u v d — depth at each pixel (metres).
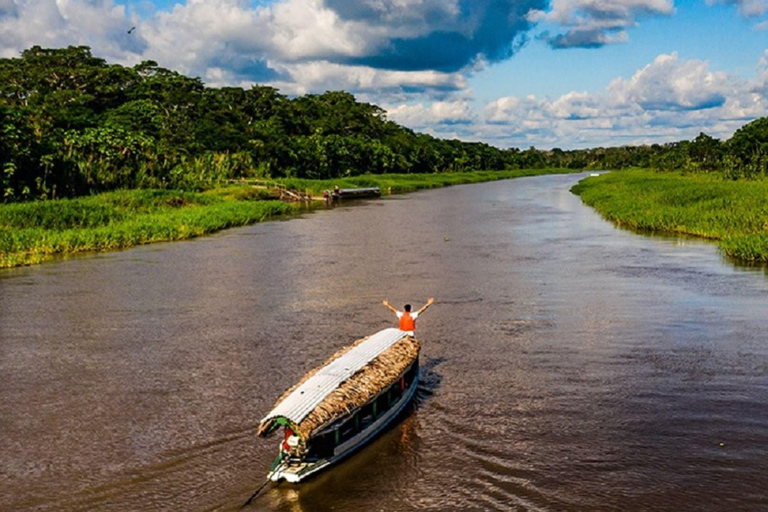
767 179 82.00
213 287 28.09
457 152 183.00
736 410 14.45
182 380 16.66
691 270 30.66
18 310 24.06
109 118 92.88
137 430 13.81
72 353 19.02
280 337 20.41
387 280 29.45
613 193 75.50
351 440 12.68
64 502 11.17
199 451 12.88
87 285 28.56
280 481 11.72
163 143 86.50
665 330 20.73
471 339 20.05
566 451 12.73
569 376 16.70
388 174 133.38
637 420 14.02
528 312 23.30
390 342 15.34
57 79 116.12
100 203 52.19
